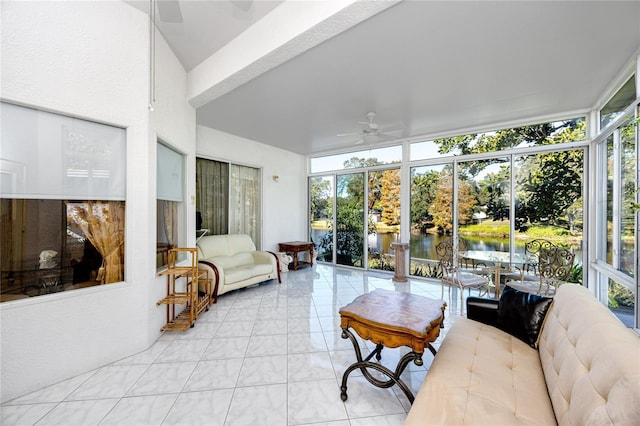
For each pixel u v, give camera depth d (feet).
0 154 5.96
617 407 2.81
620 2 6.11
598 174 11.94
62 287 6.79
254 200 18.88
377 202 19.06
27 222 6.32
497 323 6.92
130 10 7.68
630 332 3.81
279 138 17.78
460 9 6.39
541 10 6.41
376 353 7.43
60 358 6.59
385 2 5.59
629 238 9.39
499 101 11.61
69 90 6.68
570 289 5.99
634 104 8.29
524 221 13.87
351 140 18.16
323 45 7.79
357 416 5.53
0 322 5.85
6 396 5.89
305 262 21.11
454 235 15.66
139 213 7.95
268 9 7.28
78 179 6.99
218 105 12.26
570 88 10.41
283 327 9.87
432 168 16.56
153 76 8.26
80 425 5.28
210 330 9.57
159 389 6.34
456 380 4.51
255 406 5.80
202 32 8.36
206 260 13.35
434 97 11.28
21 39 6.03
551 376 4.51
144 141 8.00
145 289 8.13
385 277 17.52
